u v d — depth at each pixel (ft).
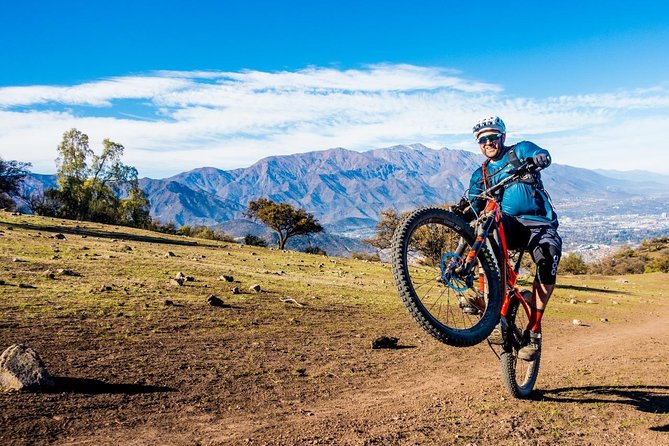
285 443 14.21
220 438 14.51
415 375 25.32
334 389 21.29
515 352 19.62
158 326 29.86
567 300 94.22
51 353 21.72
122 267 56.39
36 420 14.46
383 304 54.95
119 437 14.05
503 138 17.35
